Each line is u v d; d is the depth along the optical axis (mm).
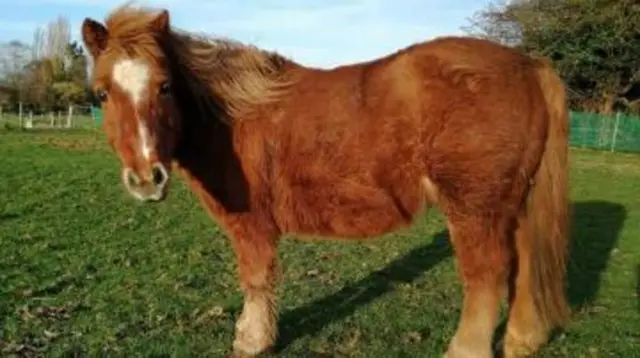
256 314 5277
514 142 4590
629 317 6539
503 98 4586
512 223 4836
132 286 7352
